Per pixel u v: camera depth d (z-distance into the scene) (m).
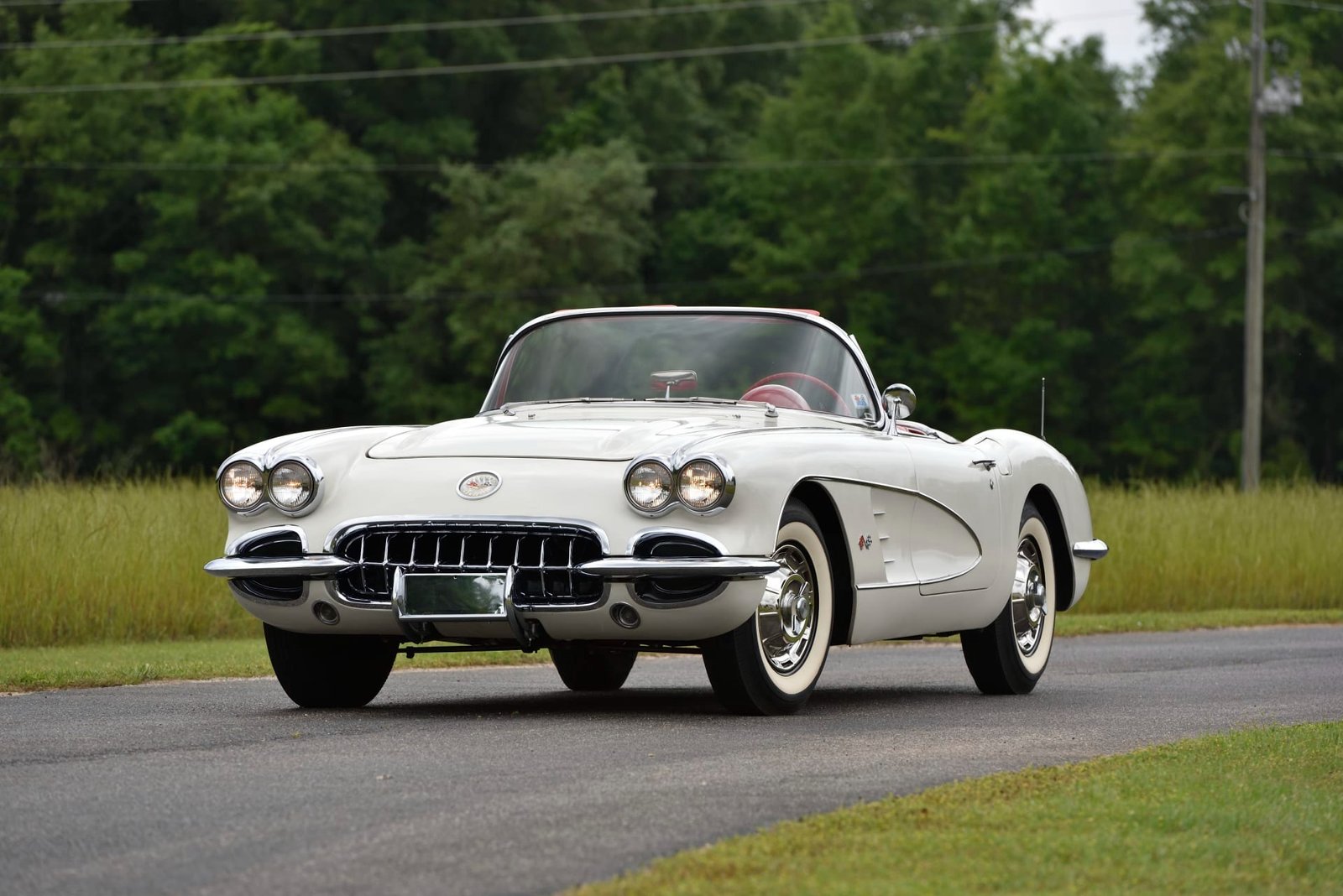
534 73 166.75
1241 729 17.98
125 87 152.25
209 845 10.91
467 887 9.74
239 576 18.67
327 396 160.62
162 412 154.12
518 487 17.98
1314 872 10.28
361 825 11.55
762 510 17.94
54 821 11.71
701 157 176.25
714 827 11.48
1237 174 151.88
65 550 34.22
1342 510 54.22
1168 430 155.50
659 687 24.41
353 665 20.06
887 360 164.00
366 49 164.88
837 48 171.38
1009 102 162.50
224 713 19.00
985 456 23.09
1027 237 159.75
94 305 155.25
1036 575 24.23
